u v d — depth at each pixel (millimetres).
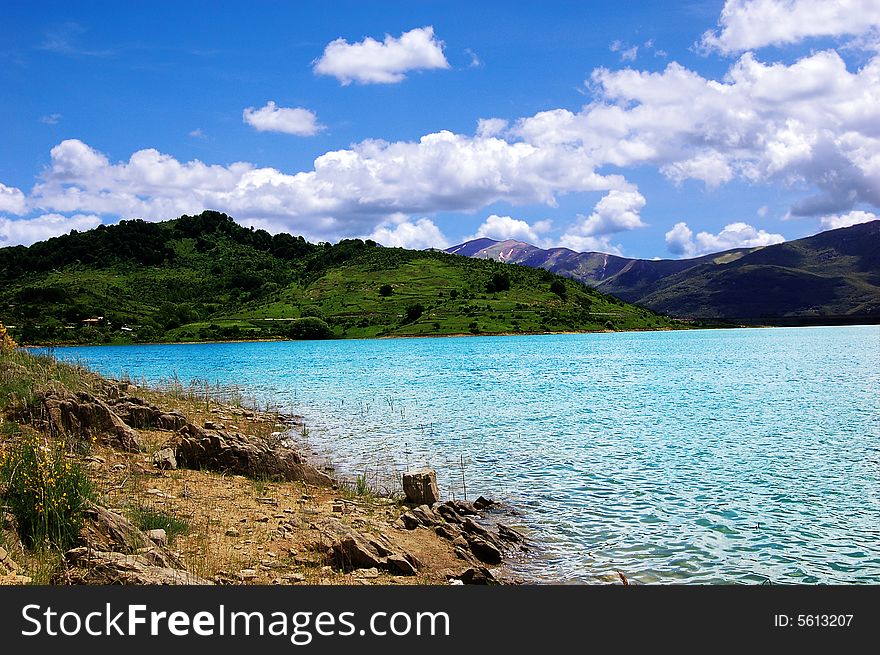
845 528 18031
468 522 17625
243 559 13406
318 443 31516
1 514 12312
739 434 32938
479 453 28656
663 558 15953
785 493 21625
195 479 19953
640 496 21422
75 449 20078
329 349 141500
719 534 17594
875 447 29328
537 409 42906
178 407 35906
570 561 15773
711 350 121625
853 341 159625
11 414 21484
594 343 154625
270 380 67312
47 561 11430
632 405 44625
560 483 23234
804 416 38969
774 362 87500
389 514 18781
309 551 14242
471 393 53031
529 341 166000
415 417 39875
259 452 22484
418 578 13625
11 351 33438
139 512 14820
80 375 32969
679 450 28922
